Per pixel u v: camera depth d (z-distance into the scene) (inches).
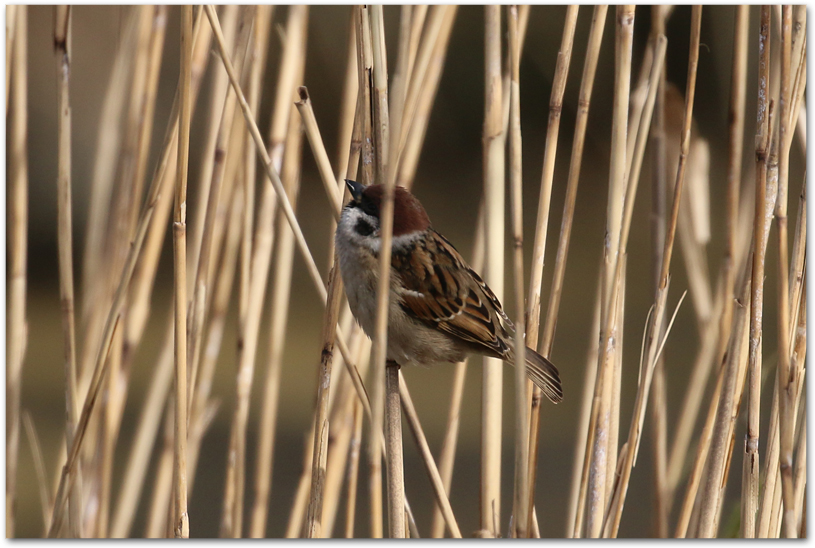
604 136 853.8
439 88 1024.2
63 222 251.9
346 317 290.0
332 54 778.8
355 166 232.1
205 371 300.4
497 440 228.5
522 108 987.3
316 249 893.2
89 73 762.2
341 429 275.6
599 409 244.8
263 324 755.4
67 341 252.5
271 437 300.8
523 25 243.8
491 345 273.6
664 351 292.4
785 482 215.0
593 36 236.8
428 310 271.7
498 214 205.5
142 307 291.6
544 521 519.2
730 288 273.9
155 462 517.0
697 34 237.9
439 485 226.7
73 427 252.2
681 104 304.3
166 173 291.0
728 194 271.9
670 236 245.9
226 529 290.8
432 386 711.1
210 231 264.4
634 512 486.9
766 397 351.6
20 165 267.3
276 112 284.4
